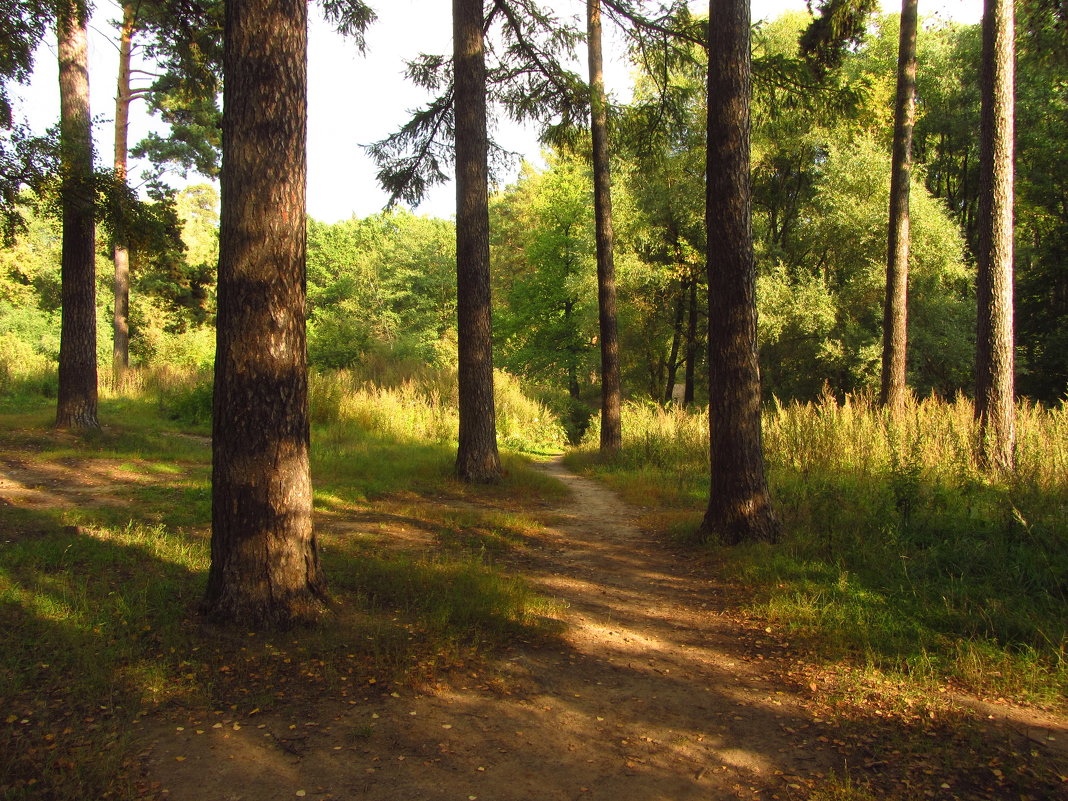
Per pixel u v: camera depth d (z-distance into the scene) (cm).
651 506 1062
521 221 4425
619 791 302
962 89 2603
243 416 447
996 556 590
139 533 636
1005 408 1001
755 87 1120
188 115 2322
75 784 279
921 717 370
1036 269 2522
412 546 702
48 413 1543
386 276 4478
